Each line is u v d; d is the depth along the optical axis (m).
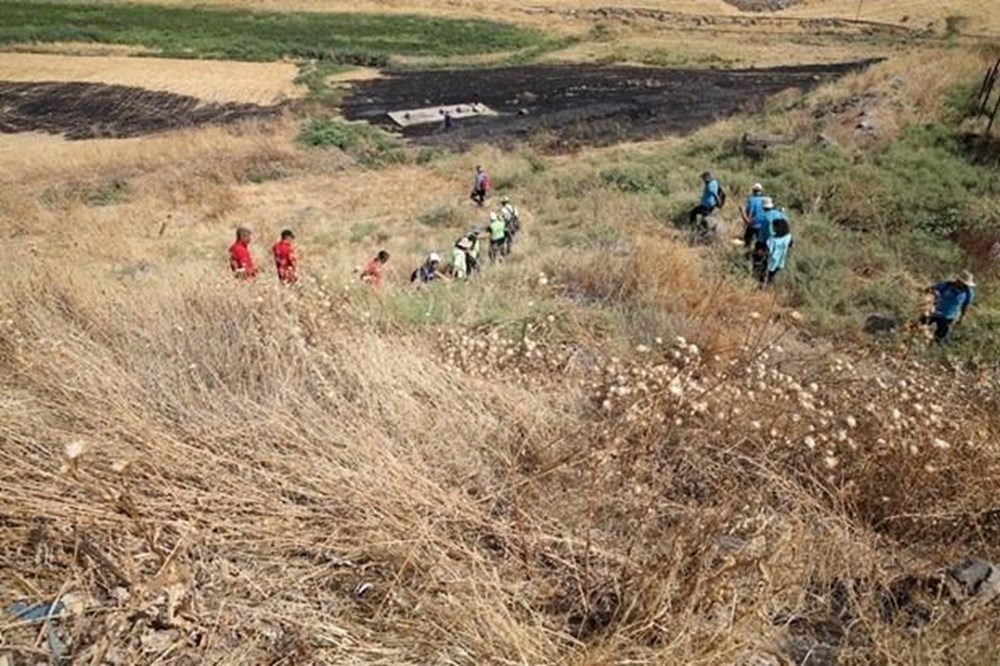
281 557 3.02
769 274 11.59
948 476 4.17
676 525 3.52
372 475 3.41
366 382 4.24
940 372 8.18
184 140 27.92
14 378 4.07
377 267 11.69
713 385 4.64
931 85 20.25
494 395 4.59
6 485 3.02
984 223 13.16
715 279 10.92
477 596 2.71
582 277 10.63
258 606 2.79
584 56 48.91
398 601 2.80
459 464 3.76
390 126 32.47
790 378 5.23
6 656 2.46
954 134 17.33
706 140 21.95
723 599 2.88
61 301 5.50
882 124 18.38
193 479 3.35
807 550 3.32
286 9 57.25
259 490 3.30
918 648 2.74
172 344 4.69
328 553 3.05
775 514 3.63
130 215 19.52
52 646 2.52
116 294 5.69
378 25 54.97
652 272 10.38
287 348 4.73
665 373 4.88
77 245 13.73
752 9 64.44
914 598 3.27
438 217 18.80
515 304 8.75
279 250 10.66
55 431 3.50
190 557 2.95
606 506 3.57
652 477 3.88
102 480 3.15
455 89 39.41
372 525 3.13
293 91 37.78
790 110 22.59
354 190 23.06
